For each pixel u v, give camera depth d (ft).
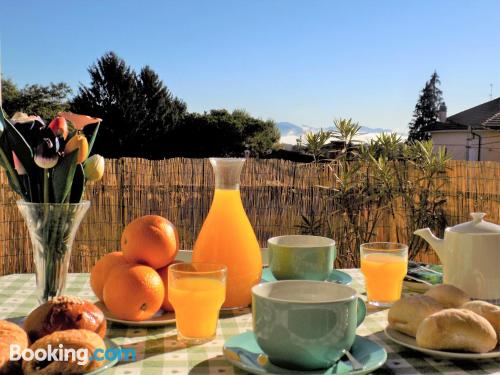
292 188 10.93
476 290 3.36
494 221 10.01
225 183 3.47
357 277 4.42
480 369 2.53
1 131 3.08
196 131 66.44
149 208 10.50
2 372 2.19
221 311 3.44
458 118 59.11
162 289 3.12
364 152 11.17
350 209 10.91
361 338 2.70
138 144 64.54
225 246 3.40
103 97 63.72
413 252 10.82
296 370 2.41
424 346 2.65
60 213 3.06
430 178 10.67
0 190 9.00
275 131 69.77
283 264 3.65
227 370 2.48
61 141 3.06
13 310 3.42
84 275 4.46
